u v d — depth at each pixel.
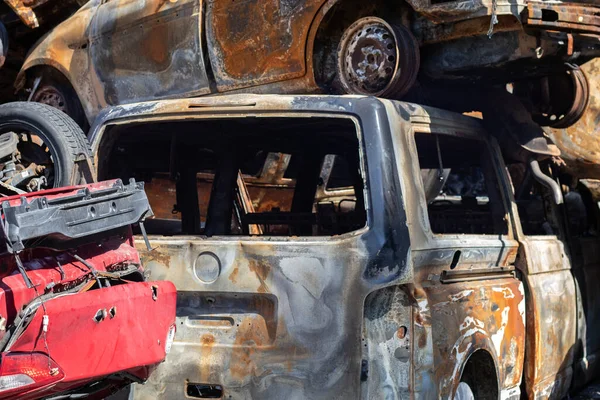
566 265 5.68
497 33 5.09
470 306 4.17
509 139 5.46
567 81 5.90
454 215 6.16
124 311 3.13
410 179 3.84
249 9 5.98
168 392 3.78
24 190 4.79
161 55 6.64
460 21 5.02
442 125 4.48
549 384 5.30
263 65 5.97
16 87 8.15
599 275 6.43
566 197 6.84
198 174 7.07
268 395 3.64
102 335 3.03
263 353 3.67
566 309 5.56
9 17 8.55
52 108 4.61
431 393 3.66
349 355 3.55
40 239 2.92
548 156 5.47
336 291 3.59
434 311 3.81
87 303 2.94
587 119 6.21
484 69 5.25
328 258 3.62
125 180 5.80
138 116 4.30
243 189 6.90
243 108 4.04
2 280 2.82
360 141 3.79
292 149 5.92
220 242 3.79
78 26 7.39
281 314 3.66
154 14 6.62
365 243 3.59
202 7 6.27
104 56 7.13
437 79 5.49
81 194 3.02
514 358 4.71
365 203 3.67
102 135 4.43
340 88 5.56
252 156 6.30
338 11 5.65
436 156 5.74
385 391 3.55
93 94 7.33
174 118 4.20
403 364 3.59
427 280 3.86
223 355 3.72
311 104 3.92
